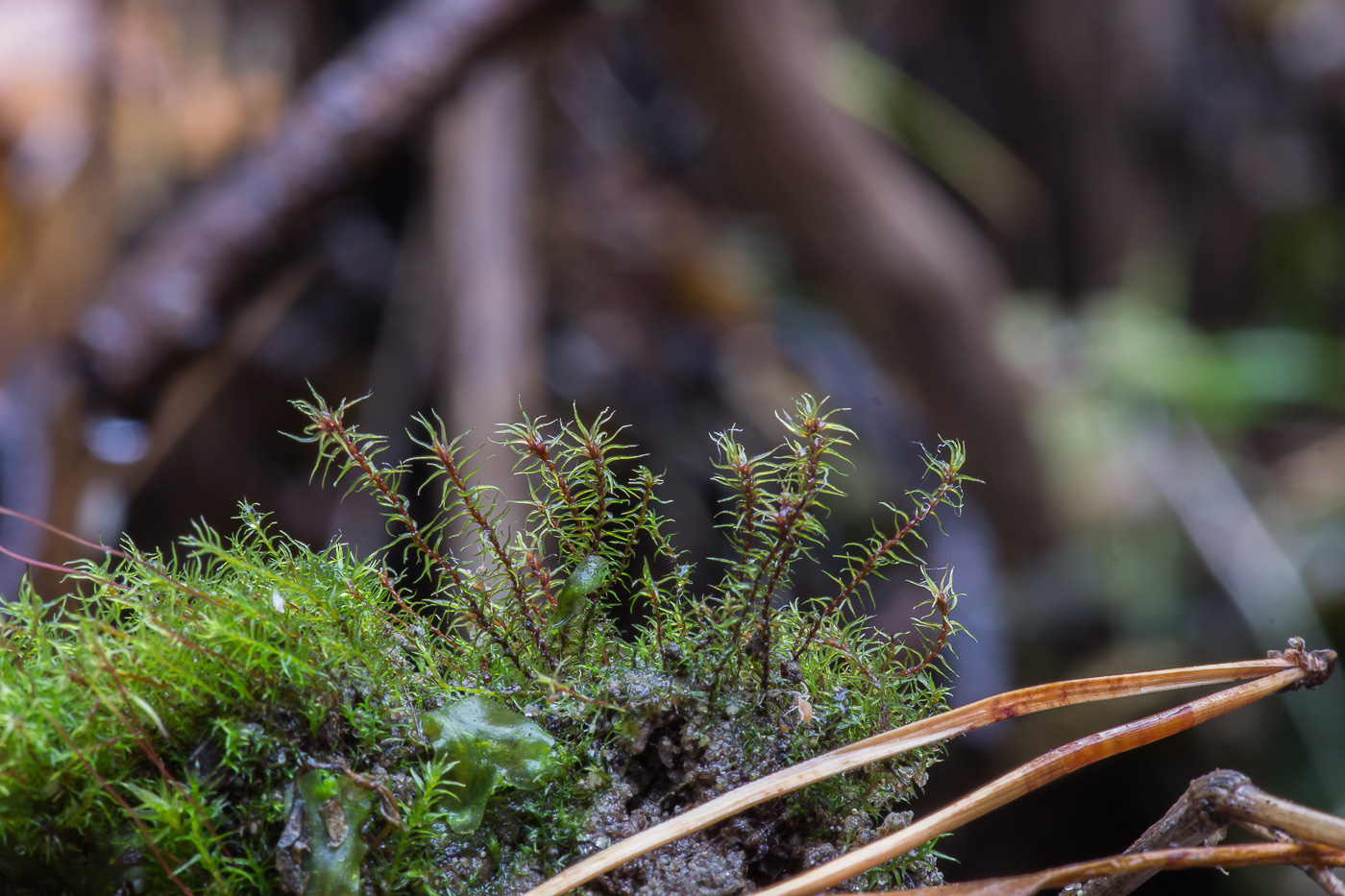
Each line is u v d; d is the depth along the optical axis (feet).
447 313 2.46
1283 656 0.73
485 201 2.56
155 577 0.71
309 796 0.70
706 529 2.62
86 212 2.17
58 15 2.20
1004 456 2.71
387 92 2.06
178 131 2.55
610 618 0.75
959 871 2.26
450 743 0.72
